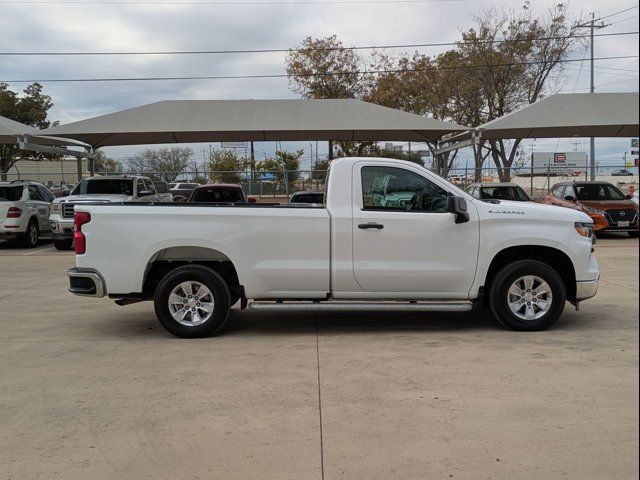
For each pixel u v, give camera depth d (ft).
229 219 21.01
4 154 113.80
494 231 21.34
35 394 15.74
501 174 88.07
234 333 22.27
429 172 21.77
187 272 21.30
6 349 20.26
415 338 21.13
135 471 11.47
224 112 65.82
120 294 21.22
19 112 110.01
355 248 21.13
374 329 22.71
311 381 16.47
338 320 24.39
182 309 21.53
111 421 13.88
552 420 13.53
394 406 14.52
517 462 11.59
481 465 11.50
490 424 13.37
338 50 105.81
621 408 14.19
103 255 21.04
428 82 104.12
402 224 21.12
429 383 16.12
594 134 75.15
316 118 65.05
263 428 13.35
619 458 11.69
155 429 13.39
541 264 21.53
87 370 17.79
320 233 21.07
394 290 21.47
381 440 12.66
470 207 21.45
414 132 70.95
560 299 21.58
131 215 21.01
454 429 13.14
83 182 55.31
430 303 21.52
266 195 81.30
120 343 20.98
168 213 20.99
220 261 22.13
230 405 14.75
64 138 67.51
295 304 21.30
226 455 12.09
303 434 13.01
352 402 14.83
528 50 93.81
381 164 21.62
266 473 11.33
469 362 17.99
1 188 55.36
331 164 21.74
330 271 21.15
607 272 36.99
